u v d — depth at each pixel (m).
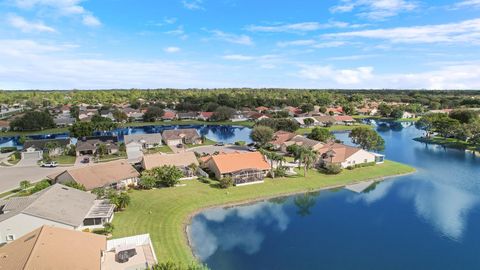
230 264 42.88
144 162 77.00
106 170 68.31
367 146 104.31
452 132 131.12
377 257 45.41
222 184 69.19
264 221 56.59
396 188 73.81
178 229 51.50
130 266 39.53
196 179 74.19
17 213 42.84
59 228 39.12
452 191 71.69
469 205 63.84
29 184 67.88
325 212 60.72
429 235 51.88
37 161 94.06
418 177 81.88
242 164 75.81
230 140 135.88
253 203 64.44
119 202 55.66
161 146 118.06
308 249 47.31
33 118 158.50
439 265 43.41
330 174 81.25
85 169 66.50
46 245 34.31
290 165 88.06
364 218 58.19
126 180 68.69
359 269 42.47
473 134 123.75
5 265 32.06
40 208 44.94
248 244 48.41
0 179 75.00
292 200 66.50
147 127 178.75
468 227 54.50
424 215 59.38
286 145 106.75
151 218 53.72
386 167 87.75
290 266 42.84
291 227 54.41
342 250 47.22
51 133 152.50
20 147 118.88
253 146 116.00
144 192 65.44
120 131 164.62
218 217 57.84
